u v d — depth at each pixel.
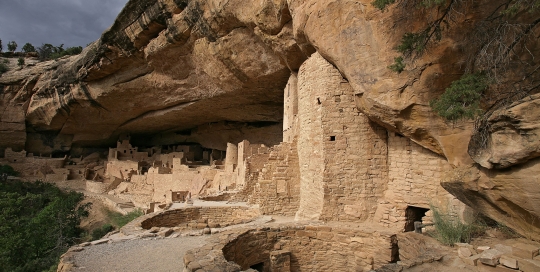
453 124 6.62
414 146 8.52
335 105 9.66
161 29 18.14
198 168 26.06
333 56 8.66
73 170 37.66
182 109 25.12
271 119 26.25
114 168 35.28
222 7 13.51
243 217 13.22
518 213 5.06
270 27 12.24
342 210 9.31
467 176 5.53
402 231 8.30
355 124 9.44
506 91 5.34
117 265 6.77
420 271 5.18
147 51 19.47
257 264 8.47
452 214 7.43
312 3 9.03
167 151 36.59
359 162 9.34
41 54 51.88
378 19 7.47
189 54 18.33
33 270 16.44
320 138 9.82
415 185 8.41
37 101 33.28
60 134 38.59
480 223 6.83
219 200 16.44
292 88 13.66
